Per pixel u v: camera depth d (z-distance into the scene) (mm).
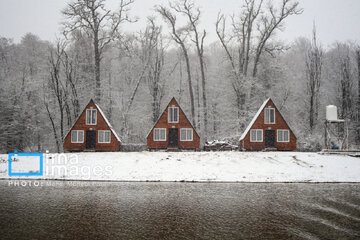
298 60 66312
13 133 45875
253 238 13461
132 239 13266
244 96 49531
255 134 39750
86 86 49562
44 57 52969
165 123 39688
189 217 16469
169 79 56094
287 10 47844
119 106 47938
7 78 51500
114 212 17359
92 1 47562
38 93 48219
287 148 39969
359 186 25562
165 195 21734
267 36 49406
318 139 45500
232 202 19766
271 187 25016
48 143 50031
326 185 26047
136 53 51875
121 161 32000
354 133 50281
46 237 13469
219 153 35062
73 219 16047
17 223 15359
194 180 27688
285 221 15891
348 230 14555
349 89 52469
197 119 56750
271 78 52812
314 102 50562
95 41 48312
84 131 38875
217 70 58625
